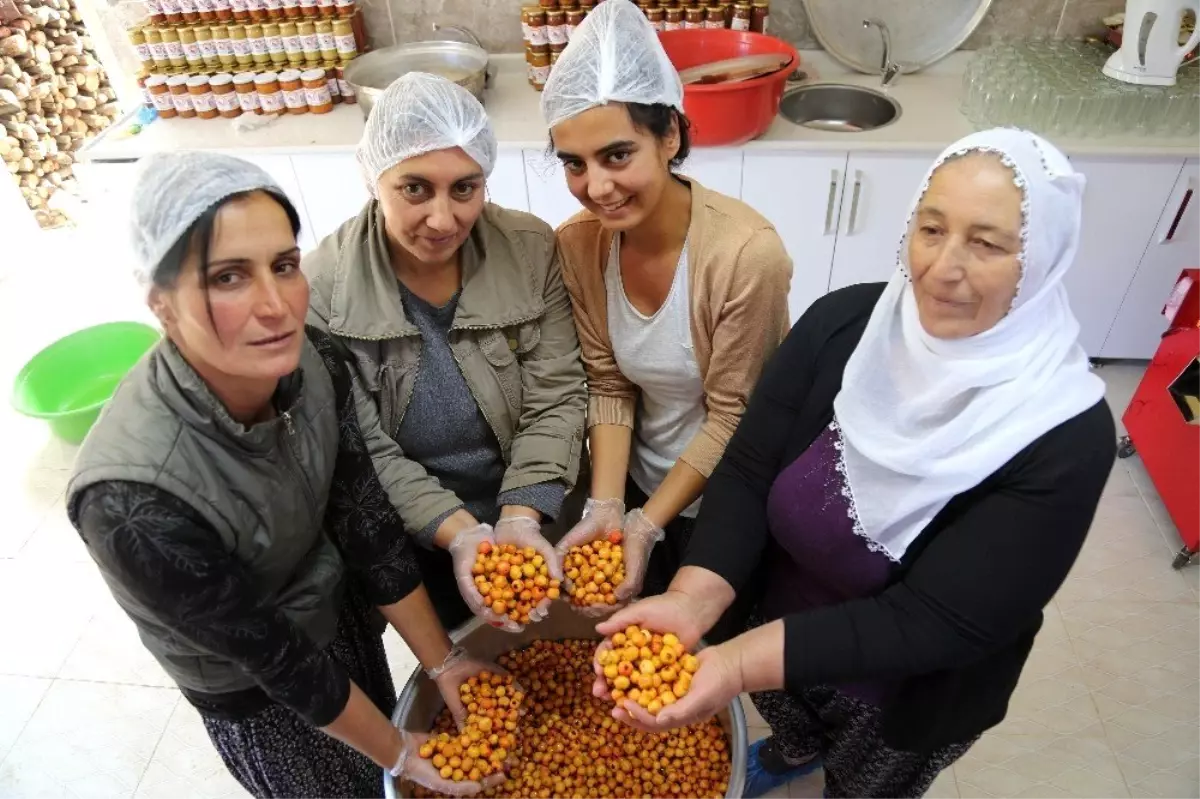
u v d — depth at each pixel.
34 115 3.95
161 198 0.89
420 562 1.68
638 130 1.24
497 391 1.48
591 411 1.63
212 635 1.04
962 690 1.21
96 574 2.50
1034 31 2.99
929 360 1.05
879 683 1.30
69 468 2.87
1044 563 1.01
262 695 1.29
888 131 2.67
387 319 1.36
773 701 1.57
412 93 1.20
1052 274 0.96
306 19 2.87
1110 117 2.59
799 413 1.27
